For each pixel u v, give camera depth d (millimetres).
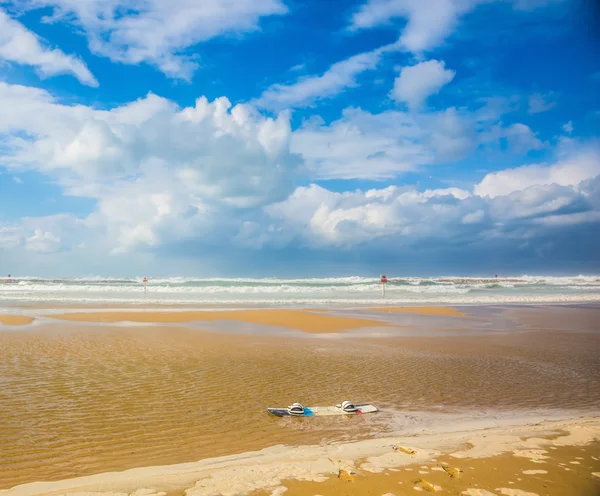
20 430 7383
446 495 4941
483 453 6285
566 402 9734
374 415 8656
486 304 36188
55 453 6453
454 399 9875
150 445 6859
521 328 22000
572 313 29234
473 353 15453
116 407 8773
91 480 5512
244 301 37156
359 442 7074
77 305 32469
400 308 31891
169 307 31297
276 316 25344
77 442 6914
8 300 37000
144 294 44656
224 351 15188
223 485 5176
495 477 5449
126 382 10789
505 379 11773
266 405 9180
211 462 6207
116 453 6496
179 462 6203
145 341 16781
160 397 9555
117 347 15477
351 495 4910
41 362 12883
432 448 6512
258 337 18312
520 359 14461
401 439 7148
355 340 17969
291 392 10211
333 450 6672
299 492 4973
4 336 17359
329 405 9266
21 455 6355
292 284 70938
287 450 6754
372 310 30625
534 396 10180
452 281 80875
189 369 12367
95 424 7773
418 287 58344
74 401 9117
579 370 12906
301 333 19672
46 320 22812
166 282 72875
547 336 19391
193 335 18422
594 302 38281
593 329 21688
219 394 9906
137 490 5051
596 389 10828
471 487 5156
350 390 10484
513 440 6863
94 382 10727
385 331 20672
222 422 8039
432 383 11273
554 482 5324
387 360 14109
